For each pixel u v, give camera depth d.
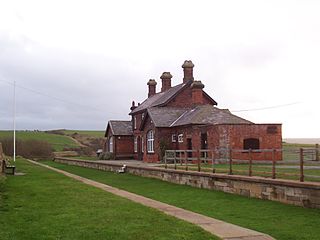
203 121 36.12
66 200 14.06
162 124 40.28
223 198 17.77
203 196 18.66
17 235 8.87
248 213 13.95
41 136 91.94
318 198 14.05
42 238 8.67
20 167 34.09
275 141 33.97
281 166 24.50
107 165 38.66
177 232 9.34
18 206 12.56
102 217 10.98
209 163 32.25
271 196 16.38
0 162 23.42
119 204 13.39
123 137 54.47
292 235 10.53
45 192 16.19
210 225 10.57
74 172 37.12
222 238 9.15
